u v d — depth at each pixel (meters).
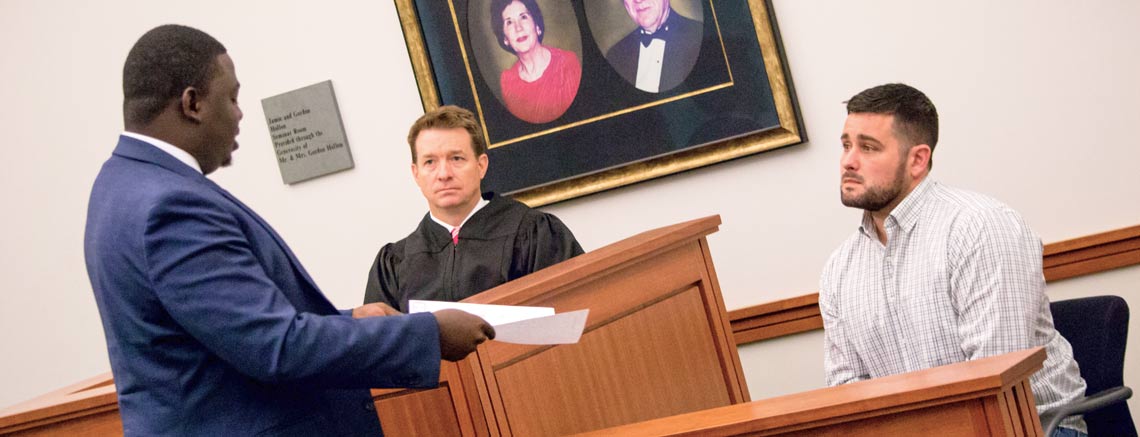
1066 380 2.58
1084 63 3.81
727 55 4.12
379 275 3.47
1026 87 3.88
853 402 1.84
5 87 5.00
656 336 2.60
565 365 2.41
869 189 2.65
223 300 1.72
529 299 2.31
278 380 1.73
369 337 1.77
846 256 2.81
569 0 4.28
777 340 4.27
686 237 2.68
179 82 1.86
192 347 1.79
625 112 4.27
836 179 4.11
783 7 4.10
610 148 4.31
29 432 2.76
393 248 3.50
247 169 4.81
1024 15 3.86
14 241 5.07
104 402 2.70
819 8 4.06
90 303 5.04
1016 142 3.91
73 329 5.06
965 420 1.78
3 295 5.11
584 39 4.28
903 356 2.67
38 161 5.01
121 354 1.81
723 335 2.78
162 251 1.73
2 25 4.98
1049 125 3.87
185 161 1.87
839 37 4.05
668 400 2.60
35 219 5.04
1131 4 3.74
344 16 4.62
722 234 4.28
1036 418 1.89
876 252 2.74
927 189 2.67
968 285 2.55
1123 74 3.78
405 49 4.56
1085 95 3.82
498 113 4.42
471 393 2.28
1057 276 3.90
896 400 1.80
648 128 4.25
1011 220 2.56
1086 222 3.86
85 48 4.91
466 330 1.86
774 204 4.20
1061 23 3.82
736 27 4.09
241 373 1.80
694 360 2.68
